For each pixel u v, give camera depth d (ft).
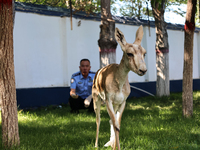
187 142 13.26
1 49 12.37
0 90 12.53
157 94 36.83
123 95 12.01
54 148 12.67
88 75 23.58
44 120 19.85
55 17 32.96
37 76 31.37
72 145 13.33
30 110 28.17
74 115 22.45
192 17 20.02
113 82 11.69
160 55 36.55
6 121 12.55
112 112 11.74
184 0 43.98
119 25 39.45
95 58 36.50
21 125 17.93
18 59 29.91
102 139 14.48
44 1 44.62
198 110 24.67
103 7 27.78
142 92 40.04
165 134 15.15
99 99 13.60
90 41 35.96
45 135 15.11
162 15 36.37
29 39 30.78
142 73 10.12
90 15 35.68
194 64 51.80
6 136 12.55
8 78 12.52
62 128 17.10
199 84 51.26
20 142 13.53
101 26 27.89
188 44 20.47
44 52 31.99
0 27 12.21
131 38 41.04
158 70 36.78
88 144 13.17
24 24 30.37
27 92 29.22
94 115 22.33
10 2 12.35
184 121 18.63
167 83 36.60
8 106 12.55
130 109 26.17
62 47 33.58
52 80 32.60
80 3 34.09
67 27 33.55
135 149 12.54
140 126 17.11
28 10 30.50
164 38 36.35
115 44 27.84
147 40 42.39
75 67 34.30
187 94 20.54
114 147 12.00
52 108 29.48
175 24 47.55
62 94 32.19
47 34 32.27
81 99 23.75
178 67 47.98
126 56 10.81
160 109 25.64
